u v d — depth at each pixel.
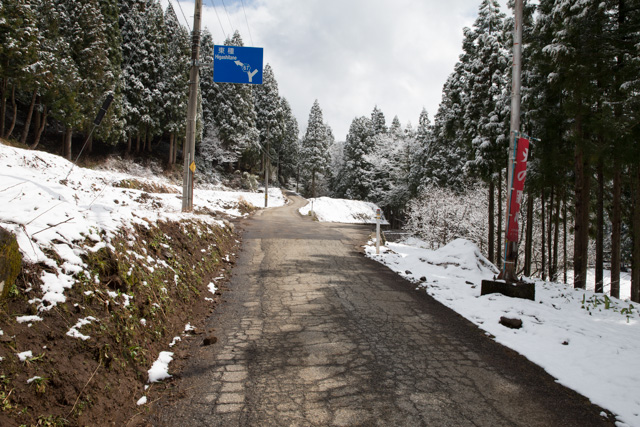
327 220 35.62
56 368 2.62
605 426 3.16
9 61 19.81
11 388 2.25
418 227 30.59
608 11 10.69
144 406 3.08
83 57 26.75
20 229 3.20
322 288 7.51
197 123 40.59
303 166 74.38
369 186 60.09
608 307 7.61
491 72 17.45
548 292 8.79
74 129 30.48
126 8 38.34
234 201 29.64
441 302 6.89
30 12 20.47
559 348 4.80
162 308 4.62
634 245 12.24
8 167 5.52
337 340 4.85
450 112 21.59
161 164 39.81
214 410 3.13
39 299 2.89
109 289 3.74
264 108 63.06
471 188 26.88
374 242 15.11
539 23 12.50
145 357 3.68
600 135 11.32
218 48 12.44
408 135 50.91
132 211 5.98
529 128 14.86
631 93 10.23
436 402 3.41
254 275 8.41
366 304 6.55
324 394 3.47
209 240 9.37
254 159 58.72
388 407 3.28
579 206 12.05
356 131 64.81
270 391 3.49
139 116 35.84
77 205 4.86
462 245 10.62
